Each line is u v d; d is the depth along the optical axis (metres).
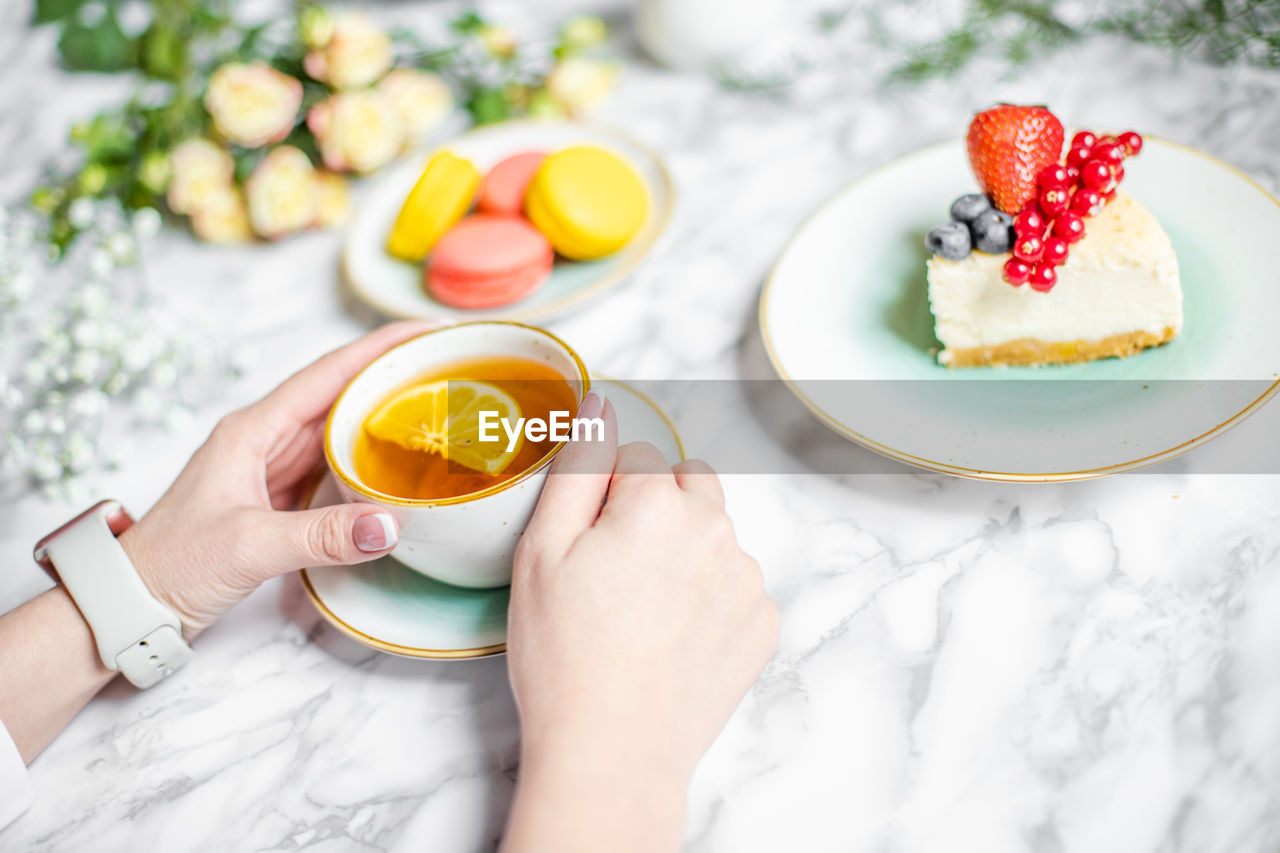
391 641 0.50
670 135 0.74
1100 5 0.73
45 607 0.52
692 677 0.47
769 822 0.47
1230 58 0.68
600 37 0.76
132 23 0.88
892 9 0.78
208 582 0.52
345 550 0.49
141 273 0.71
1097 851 0.45
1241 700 0.47
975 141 0.56
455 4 0.85
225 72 0.69
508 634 0.48
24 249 0.66
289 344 0.66
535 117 0.75
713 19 0.75
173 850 0.49
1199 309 0.55
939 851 0.46
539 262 0.64
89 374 0.61
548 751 0.45
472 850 0.48
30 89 0.86
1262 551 0.50
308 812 0.49
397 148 0.72
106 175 0.71
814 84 0.75
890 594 0.52
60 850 0.49
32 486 0.62
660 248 0.67
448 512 0.48
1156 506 0.52
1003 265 0.55
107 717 0.53
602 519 0.48
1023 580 0.51
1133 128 0.66
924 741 0.48
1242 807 0.45
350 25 0.71
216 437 0.54
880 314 0.58
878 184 0.63
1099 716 0.48
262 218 0.69
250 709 0.52
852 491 0.55
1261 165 0.62
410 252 0.66
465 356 0.53
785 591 0.53
